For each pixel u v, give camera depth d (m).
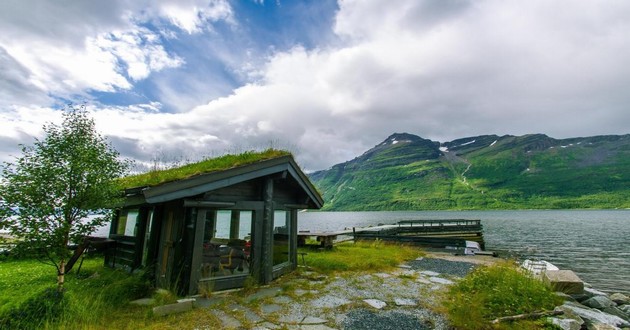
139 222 9.07
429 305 6.96
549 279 9.14
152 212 8.76
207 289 7.21
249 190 8.62
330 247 15.70
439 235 25.03
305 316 6.14
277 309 6.51
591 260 26.30
